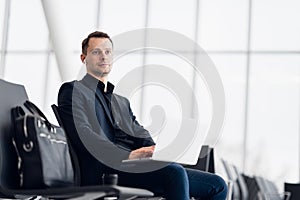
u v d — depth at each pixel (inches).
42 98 353.1
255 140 340.8
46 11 299.0
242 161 339.0
